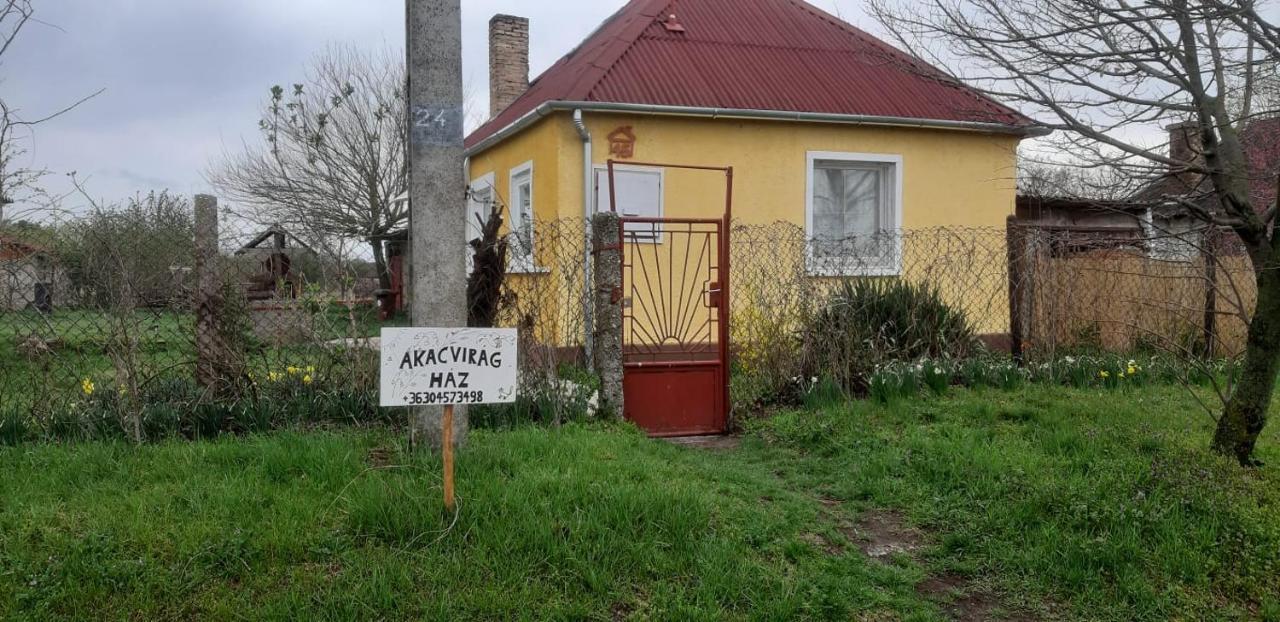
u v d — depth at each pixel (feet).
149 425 18.76
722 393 23.67
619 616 12.56
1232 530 15.81
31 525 13.24
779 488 18.16
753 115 36.60
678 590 13.06
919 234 34.30
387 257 69.92
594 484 15.78
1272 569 14.87
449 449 14.24
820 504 17.65
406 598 12.29
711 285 24.16
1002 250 31.07
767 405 25.61
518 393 21.68
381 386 13.93
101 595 11.78
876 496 18.11
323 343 21.24
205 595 12.03
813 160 38.47
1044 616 13.98
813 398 24.85
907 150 39.73
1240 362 30.32
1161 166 18.43
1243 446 19.57
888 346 27.81
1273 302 18.85
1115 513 16.05
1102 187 20.17
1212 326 30.83
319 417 20.26
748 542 14.92
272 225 21.63
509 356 14.62
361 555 13.14
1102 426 22.45
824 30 44.37
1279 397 27.76
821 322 26.50
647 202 36.32
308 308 21.24
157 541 13.00
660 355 24.31
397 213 78.84
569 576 13.11
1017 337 29.89
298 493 14.93
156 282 19.92
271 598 12.05
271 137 80.79
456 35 17.54
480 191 47.01
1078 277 30.66
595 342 23.34
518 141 40.37
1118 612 13.94
